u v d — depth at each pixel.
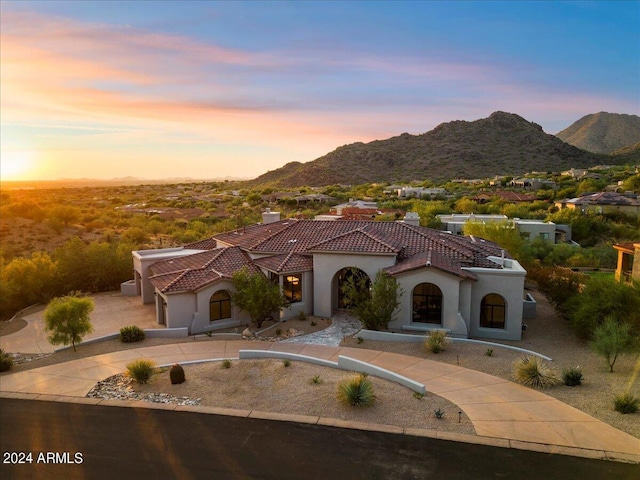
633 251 34.41
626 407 14.25
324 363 18.56
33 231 58.53
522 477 11.07
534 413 14.30
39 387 17.34
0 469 11.79
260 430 13.52
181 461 12.04
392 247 26.17
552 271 29.81
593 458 11.80
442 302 23.81
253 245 30.52
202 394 16.23
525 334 24.83
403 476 11.19
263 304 24.83
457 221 58.25
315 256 27.03
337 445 12.61
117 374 18.72
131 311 30.20
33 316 29.80
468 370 18.36
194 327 25.20
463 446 12.42
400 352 20.89
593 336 21.33
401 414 14.32
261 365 18.66
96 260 35.91
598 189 101.25
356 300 24.83
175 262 30.52
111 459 12.20
